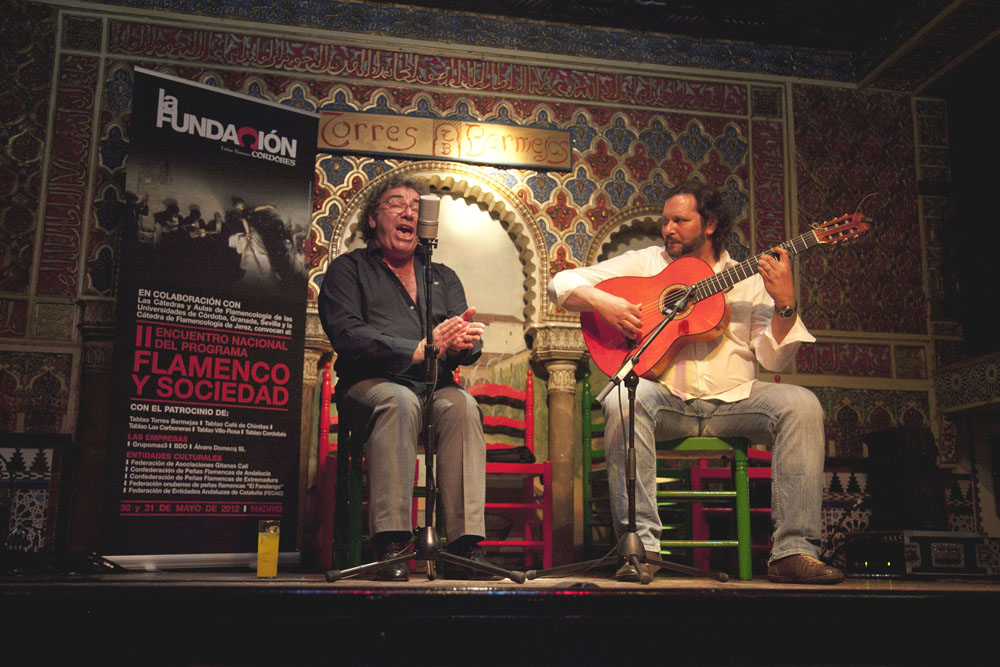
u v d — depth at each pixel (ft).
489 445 16.83
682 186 12.49
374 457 10.36
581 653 8.43
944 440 18.10
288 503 13.94
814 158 19.03
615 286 12.05
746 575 10.99
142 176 13.76
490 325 17.79
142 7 17.06
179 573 12.39
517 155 17.95
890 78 19.15
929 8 17.03
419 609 8.32
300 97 17.37
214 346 13.80
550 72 18.47
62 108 16.60
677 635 8.56
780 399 11.07
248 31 17.37
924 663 8.87
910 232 19.06
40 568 14.11
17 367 15.75
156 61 16.99
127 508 12.86
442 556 9.48
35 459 15.06
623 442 11.35
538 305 17.51
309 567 15.53
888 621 8.84
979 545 14.53
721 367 11.67
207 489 13.41
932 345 18.61
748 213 18.60
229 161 14.44
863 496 17.22
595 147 18.37
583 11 18.33
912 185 19.26
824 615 8.73
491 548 16.72
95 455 15.48
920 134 19.56
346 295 11.46
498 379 17.58
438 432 11.00
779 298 11.35
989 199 18.07
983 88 18.33
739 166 18.76
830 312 18.43
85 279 16.14
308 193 15.01
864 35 18.97
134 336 13.29
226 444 13.64
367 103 17.60
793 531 10.69
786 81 19.21
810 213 18.76
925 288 18.88
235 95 14.69
